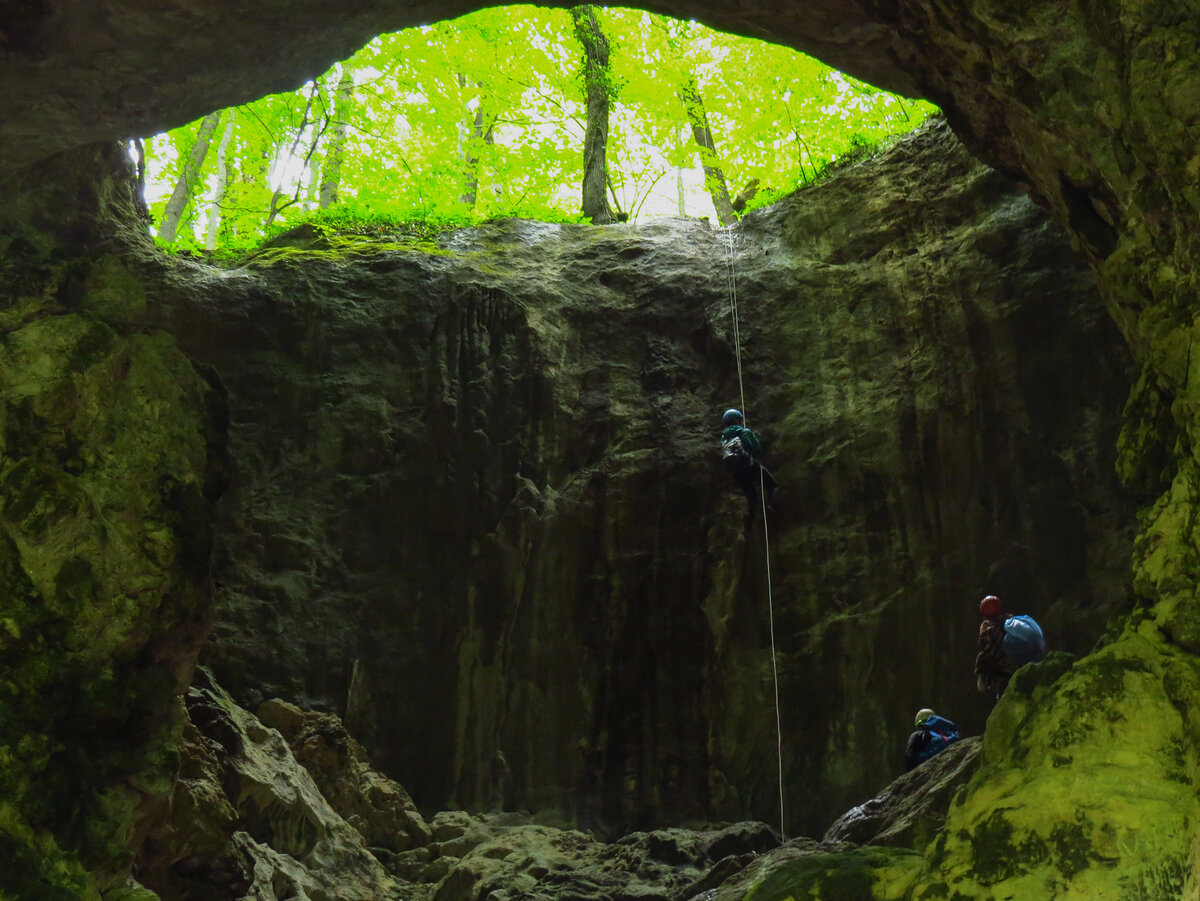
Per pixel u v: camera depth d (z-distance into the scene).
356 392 13.95
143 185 14.39
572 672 12.83
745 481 12.83
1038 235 12.76
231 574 12.77
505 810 12.17
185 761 8.46
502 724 12.65
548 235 15.98
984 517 12.06
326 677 12.55
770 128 19.59
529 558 13.30
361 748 12.17
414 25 8.42
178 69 7.79
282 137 20.44
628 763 12.38
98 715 6.62
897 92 8.58
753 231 15.41
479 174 21.69
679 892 8.56
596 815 12.15
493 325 14.54
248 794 9.41
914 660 11.87
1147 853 3.91
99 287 8.00
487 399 14.08
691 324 14.70
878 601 12.28
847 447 13.10
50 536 6.60
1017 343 12.45
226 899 7.95
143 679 6.93
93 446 7.05
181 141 20.66
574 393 14.27
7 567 6.45
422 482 13.64
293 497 13.35
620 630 12.95
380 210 17.28
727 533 13.15
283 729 11.73
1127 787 4.10
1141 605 5.02
